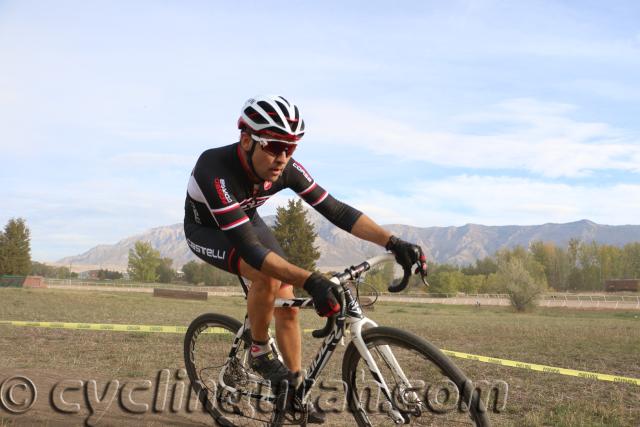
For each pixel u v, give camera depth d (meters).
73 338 8.56
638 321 26.14
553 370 6.08
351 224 3.12
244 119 2.80
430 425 2.54
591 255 128.12
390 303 59.59
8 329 9.62
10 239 65.50
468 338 11.19
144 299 34.56
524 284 46.06
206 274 124.06
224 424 3.54
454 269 145.38
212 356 3.68
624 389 5.41
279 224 47.88
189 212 3.34
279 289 3.20
